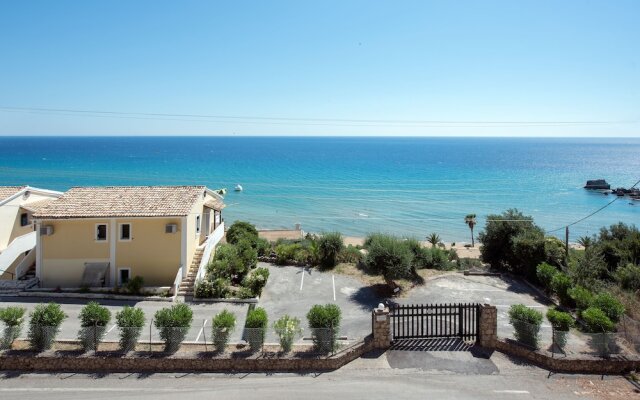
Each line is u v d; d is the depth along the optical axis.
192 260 28.36
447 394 14.39
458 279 28.84
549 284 25.22
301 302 24.84
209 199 34.69
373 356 17.20
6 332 16.34
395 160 199.12
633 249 30.11
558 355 16.44
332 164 174.12
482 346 17.91
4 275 27.34
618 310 18.11
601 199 97.94
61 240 26.48
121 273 26.78
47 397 13.91
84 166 149.62
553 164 193.00
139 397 14.01
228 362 16.09
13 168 138.88
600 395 14.38
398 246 26.36
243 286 26.89
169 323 16.66
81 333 16.45
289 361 16.19
